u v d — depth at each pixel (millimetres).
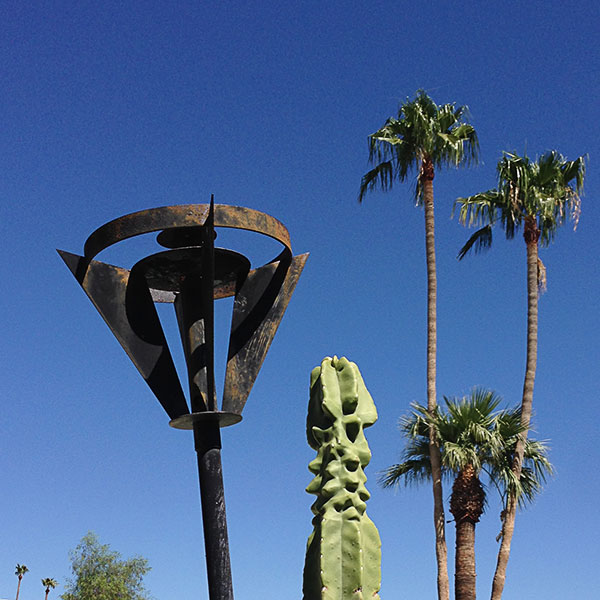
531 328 20328
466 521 18250
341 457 5344
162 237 7387
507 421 18844
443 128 21297
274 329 7324
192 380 6949
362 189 21750
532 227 20828
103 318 7016
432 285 20828
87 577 42031
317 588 5070
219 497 6523
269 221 7062
